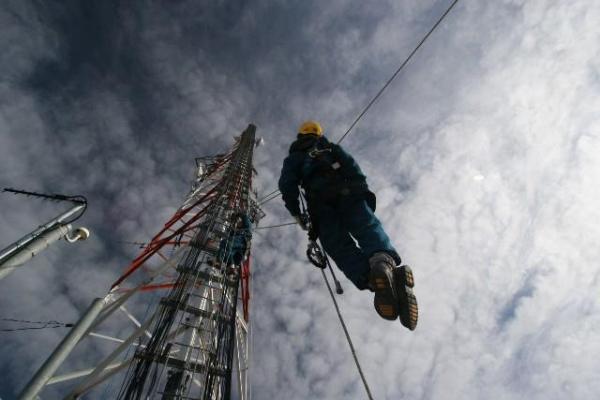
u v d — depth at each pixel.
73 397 7.55
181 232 12.76
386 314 2.66
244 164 19.81
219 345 6.89
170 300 7.52
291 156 3.74
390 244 2.97
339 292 3.17
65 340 8.13
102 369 7.90
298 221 3.69
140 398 5.51
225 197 13.95
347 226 3.19
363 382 2.54
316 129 4.01
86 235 8.60
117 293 10.39
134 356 6.17
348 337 2.86
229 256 9.33
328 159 3.48
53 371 7.49
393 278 2.72
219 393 6.16
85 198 8.61
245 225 10.48
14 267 7.13
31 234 7.67
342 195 3.23
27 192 8.32
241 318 11.15
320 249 3.52
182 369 6.29
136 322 10.02
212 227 10.52
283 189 3.61
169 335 6.98
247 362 10.17
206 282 8.55
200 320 7.70
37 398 7.09
